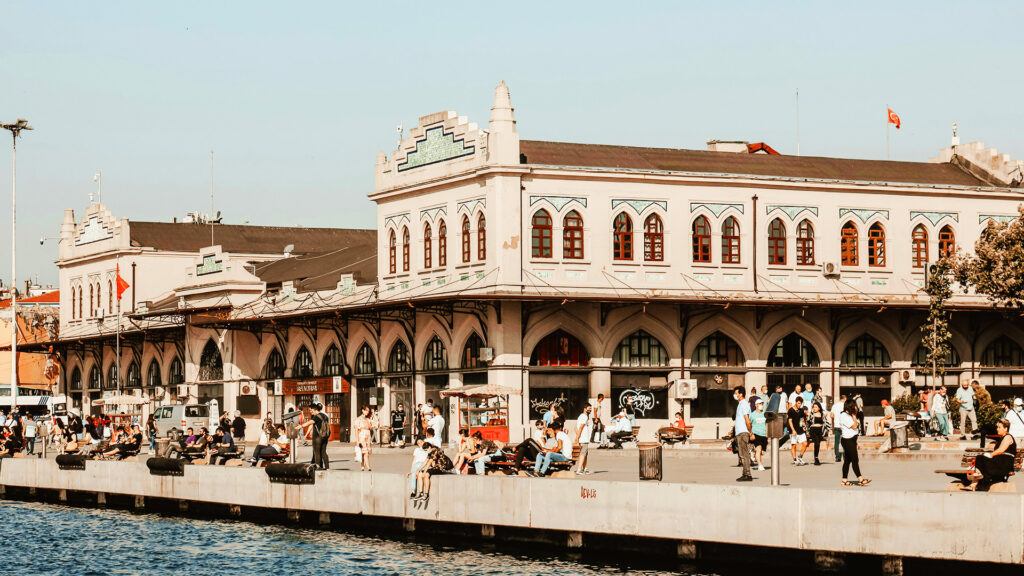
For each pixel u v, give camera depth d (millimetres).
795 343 69125
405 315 69438
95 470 54656
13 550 43594
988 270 66812
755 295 67375
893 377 70562
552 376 64750
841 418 36469
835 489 31469
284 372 79188
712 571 34625
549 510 36656
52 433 76812
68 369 103750
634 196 65875
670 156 69688
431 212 68438
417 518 40938
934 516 29547
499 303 63656
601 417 64812
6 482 60375
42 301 134000
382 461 54906
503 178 63750
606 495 35438
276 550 41281
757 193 68062
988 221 68062
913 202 70938
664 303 64812
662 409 66625
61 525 49906
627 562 36406
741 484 34062
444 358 67625
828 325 69312
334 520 45219
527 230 64125
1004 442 31109
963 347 71812
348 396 73938
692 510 33688
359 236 104812
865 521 30609
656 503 34406
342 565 38125
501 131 63719
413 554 39281
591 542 37375
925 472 41906
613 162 67062
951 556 29266
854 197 69938
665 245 66375
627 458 53500
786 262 68562
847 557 32188
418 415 62719
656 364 66688
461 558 38062
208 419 78875
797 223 68812
